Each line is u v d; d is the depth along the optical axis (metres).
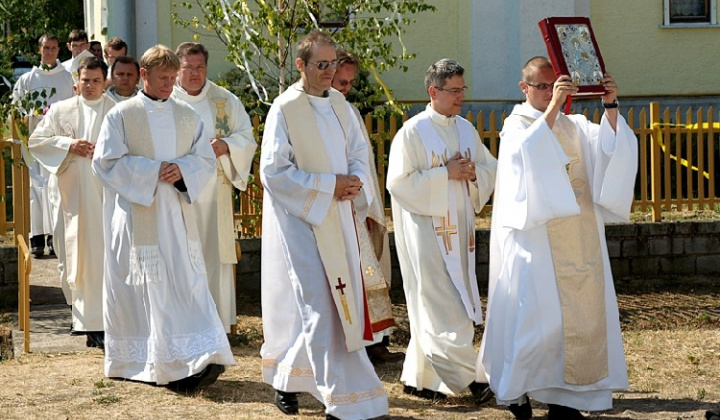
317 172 6.91
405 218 7.73
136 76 9.59
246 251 11.70
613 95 7.00
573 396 6.93
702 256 12.70
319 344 6.73
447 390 7.57
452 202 7.65
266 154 6.86
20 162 11.33
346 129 7.11
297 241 6.79
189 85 9.19
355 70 8.66
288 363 6.91
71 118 9.44
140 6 16.41
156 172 7.59
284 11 10.84
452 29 17.42
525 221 6.77
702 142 12.90
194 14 16.56
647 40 18.36
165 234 7.67
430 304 7.57
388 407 7.12
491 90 17.52
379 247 8.95
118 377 7.88
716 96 18.59
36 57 13.17
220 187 9.20
